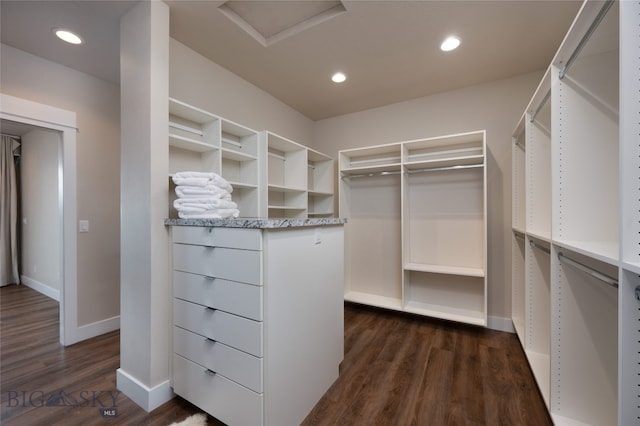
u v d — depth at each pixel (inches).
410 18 70.5
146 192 59.7
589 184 49.7
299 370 54.3
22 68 82.0
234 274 48.9
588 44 46.6
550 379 51.3
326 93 113.5
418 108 117.1
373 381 68.4
